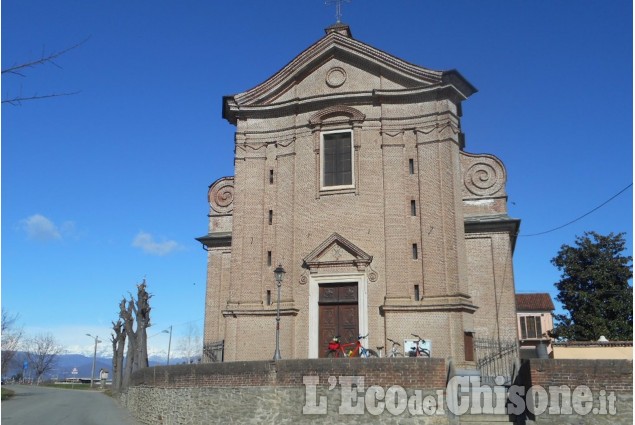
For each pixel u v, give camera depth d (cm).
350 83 3098
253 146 3166
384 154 2950
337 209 2936
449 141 2891
